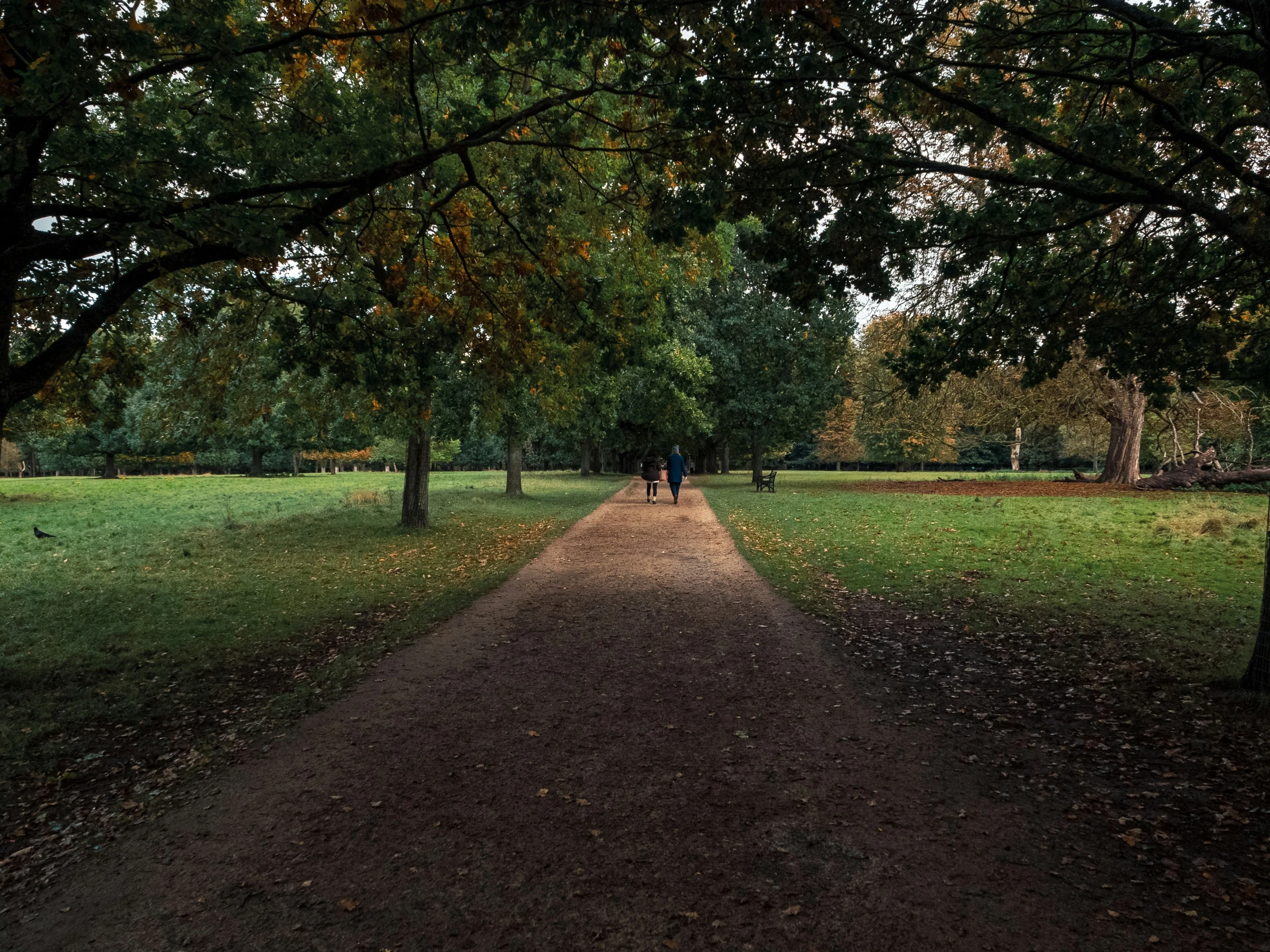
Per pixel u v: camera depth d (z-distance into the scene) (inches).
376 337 333.4
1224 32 169.6
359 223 318.7
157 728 192.9
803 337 1140.5
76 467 2667.3
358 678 231.0
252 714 201.9
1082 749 168.2
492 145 350.0
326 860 125.9
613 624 296.0
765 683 221.0
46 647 271.0
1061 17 222.8
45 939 106.0
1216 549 435.8
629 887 115.9
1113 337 304.5
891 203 237.6
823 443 2883.9
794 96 196.7
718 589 361.7
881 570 404.8
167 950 102.8
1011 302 307.3
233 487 1363.2
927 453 2378.2
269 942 104.0
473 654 256.5
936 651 251.9
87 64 158.4
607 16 184.9
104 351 325.1
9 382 210.1
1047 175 257.1
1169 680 212.8
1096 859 121.6
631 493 1128.2
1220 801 140.2
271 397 579.8
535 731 184.9
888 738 177.3
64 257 214.5
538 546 520.7
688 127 215.5
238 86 197.5
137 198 188.2
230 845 131.9
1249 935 100.2
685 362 967.6
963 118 237.1
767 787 151.5
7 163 187.9
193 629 296.7
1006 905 109.0
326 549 514.6
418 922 107.7
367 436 676.1
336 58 249.1
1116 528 554.6
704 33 198.2
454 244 321.7
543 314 347.9
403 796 150.0
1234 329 295.3
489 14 195.3
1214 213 184.5
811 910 108.7
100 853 130.6
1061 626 278.2
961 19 205.6
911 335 323.3
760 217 247.4
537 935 104.1
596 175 361.4
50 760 171.5
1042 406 1127.0
